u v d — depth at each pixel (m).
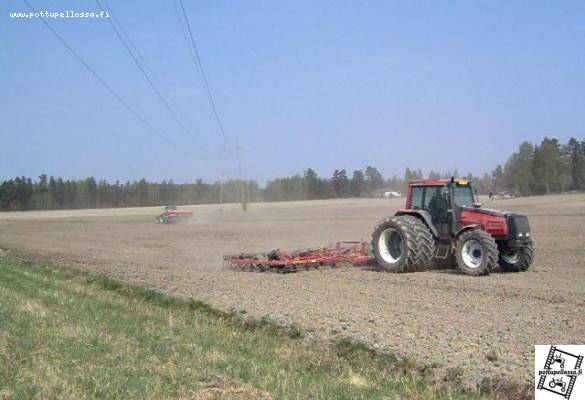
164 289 14.28
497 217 15.41
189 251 25.09
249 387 6.70
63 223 54.94
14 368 7.15
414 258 15.62
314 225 41.16
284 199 127.94
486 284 13.58
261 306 11.71
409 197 16.89
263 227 40.47
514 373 7.38
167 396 6.32
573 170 100.69
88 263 20.55
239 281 15.16
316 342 9.14
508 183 99.62
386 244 16.34
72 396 6.25
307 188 127.88
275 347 8.82
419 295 12.41
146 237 33.88
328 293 12.95
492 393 6.89
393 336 9.15
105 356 7.77
